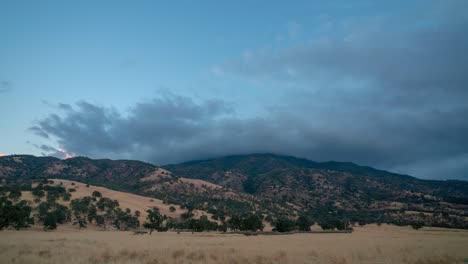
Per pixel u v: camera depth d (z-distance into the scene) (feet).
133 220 496.23
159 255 85.76
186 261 76.33
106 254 85.66
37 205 481.87
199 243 146.30
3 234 228.84
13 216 330.95
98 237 197.88
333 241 174.19
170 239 189.98
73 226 437.99
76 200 536.01
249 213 651.66
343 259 83.56
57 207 464.24
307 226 436.35
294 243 151.53
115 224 478.59
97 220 472.44
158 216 451.12
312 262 80.33
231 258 81.51
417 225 481.87
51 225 374.02
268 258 82.69
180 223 494.59
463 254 101.91
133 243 137.08
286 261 79.66
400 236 265.54
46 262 72.33
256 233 343.26
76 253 89.10
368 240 187.62
